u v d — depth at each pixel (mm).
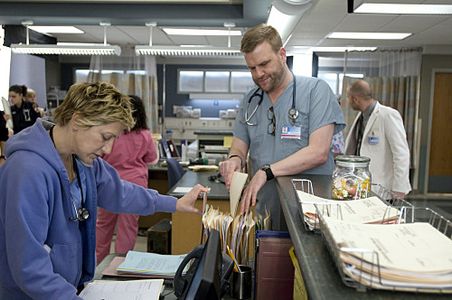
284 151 1636
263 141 1700
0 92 5547
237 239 1308
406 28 5125
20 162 981
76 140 1039
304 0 2873
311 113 1589
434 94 6828
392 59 6852
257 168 1718
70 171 1176
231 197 1431
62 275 1140
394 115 2988
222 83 9375
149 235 2977
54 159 1036
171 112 9336
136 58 7758
